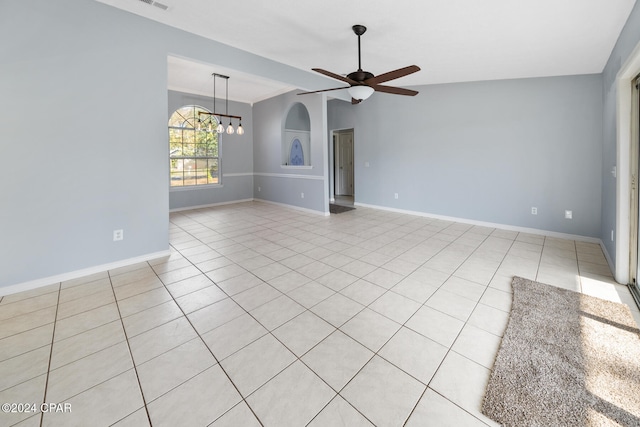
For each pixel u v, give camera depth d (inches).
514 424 48.5
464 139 191.6
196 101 255.3
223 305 89.8
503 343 69.3
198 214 236.7
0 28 90.2
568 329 74.4
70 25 102.0
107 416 51.3
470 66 149.0
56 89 101.1
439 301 91.1
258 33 127.1
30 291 98.9
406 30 113.4
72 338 73.5
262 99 278.8
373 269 117.6
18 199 97.0
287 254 137.2
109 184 115.6
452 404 53.2
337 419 50.4
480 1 91.2
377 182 246.7
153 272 115.8
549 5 89.8
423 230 179.8
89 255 113.0
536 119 164.1
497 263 123.4
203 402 54.2
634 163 98.4
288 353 67.7
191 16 114.9
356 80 112.2
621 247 101.4
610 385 55.7
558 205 161.6
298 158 287.0
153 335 74.8
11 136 94.3
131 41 115.6
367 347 69.5
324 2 98.3
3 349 69.1
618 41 104.9
